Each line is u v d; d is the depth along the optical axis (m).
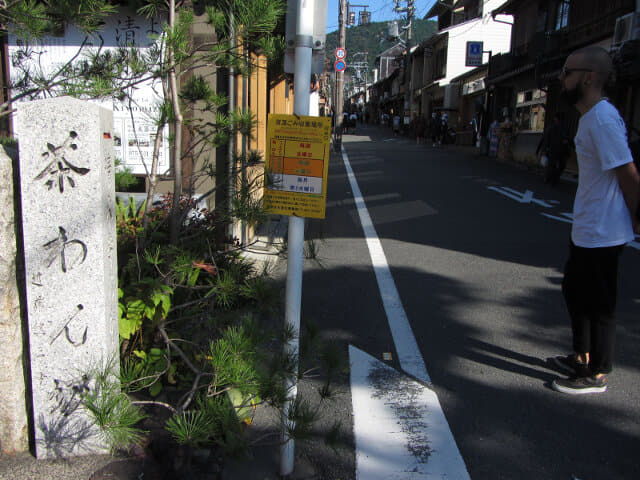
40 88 2.96
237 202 2.86
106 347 2.32
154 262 2.67
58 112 2.11
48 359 2.30
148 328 2.94
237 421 2.09
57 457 2.42
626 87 12.66
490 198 10.90
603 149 2.87
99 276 2.25
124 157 4.63
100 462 2.43
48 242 2.20
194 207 3.34
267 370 2.11
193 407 2.70
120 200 3.98
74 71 3.10
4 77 4.25
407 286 5.32
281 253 3.20
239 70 3.29
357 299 4.93
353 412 3.08
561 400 3.24
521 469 2.61
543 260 6.36
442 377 3.50
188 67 3.06
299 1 2.22
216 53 2.87
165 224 3.39
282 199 2.35
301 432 2.07
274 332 2.27
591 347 3.26
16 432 2.41
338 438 2.33
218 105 3.47
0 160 2.17
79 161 2.15
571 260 3.27
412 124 37.31
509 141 19.55
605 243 3.01
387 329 4.25
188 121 3.43
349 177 14.05
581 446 2.79
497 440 2.83
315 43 2.32
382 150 24.27
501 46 32.88
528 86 19.42
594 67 2.91
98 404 1.87
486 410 3.12
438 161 19.05
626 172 2.84
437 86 35.19
